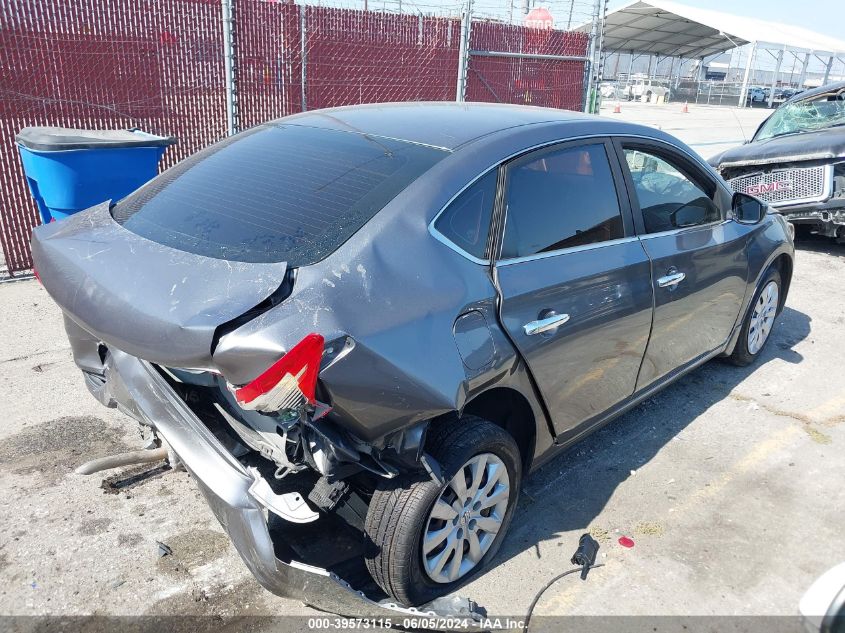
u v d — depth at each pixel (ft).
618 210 11.09
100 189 17.21
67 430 12.57
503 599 9.18
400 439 7.77
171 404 8.34
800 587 9.57
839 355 17.43
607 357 10.79
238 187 9.26
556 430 10.37
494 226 9.12
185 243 8.27
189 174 10.12
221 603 8.97
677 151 12.64
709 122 87.86
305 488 9.85
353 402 7.19
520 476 9.71
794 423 14.02
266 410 6.81
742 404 14.74
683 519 10.94
